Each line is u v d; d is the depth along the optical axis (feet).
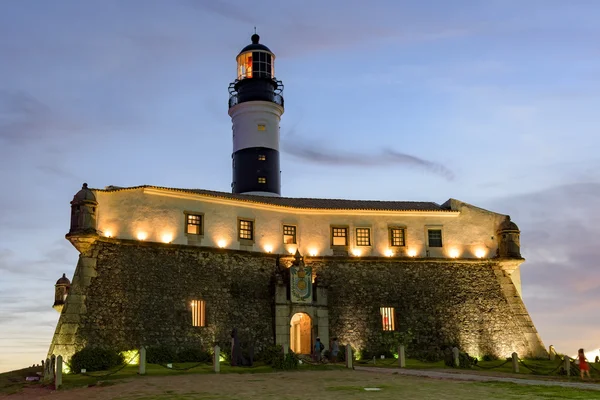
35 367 123.34
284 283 136.98
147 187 128.88
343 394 65.87
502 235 152.87
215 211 137.80
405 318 143.33
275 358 105.19
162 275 125.90
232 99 191.83
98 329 113.19
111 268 119.65
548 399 59.57
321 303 138.72
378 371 98.58
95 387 79.25
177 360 117.70
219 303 131.03
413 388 70.90
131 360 108.37
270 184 183.21
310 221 148.46
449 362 113.09
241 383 78.54
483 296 148.36
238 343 110.11
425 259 149.69
